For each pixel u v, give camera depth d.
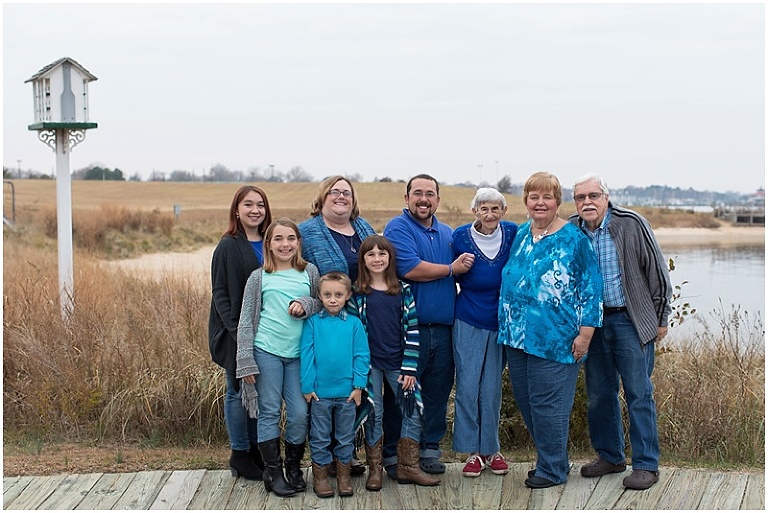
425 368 5.25
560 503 4.87
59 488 5.12
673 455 5.89
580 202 5.07
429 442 5.36
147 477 5.31
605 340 5.14
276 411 4.97
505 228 5.28
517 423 6.14
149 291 9.35
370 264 4.97
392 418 5.27
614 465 5.34
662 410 6.23
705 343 7.33
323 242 5.11
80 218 22.23
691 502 4.90
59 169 8.34
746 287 17.00
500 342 5.16
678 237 44.28
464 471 5.27
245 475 5.25
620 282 5.04
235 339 5.03
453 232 5.39
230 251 5.06
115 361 6.68
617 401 5.30
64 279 8.24
